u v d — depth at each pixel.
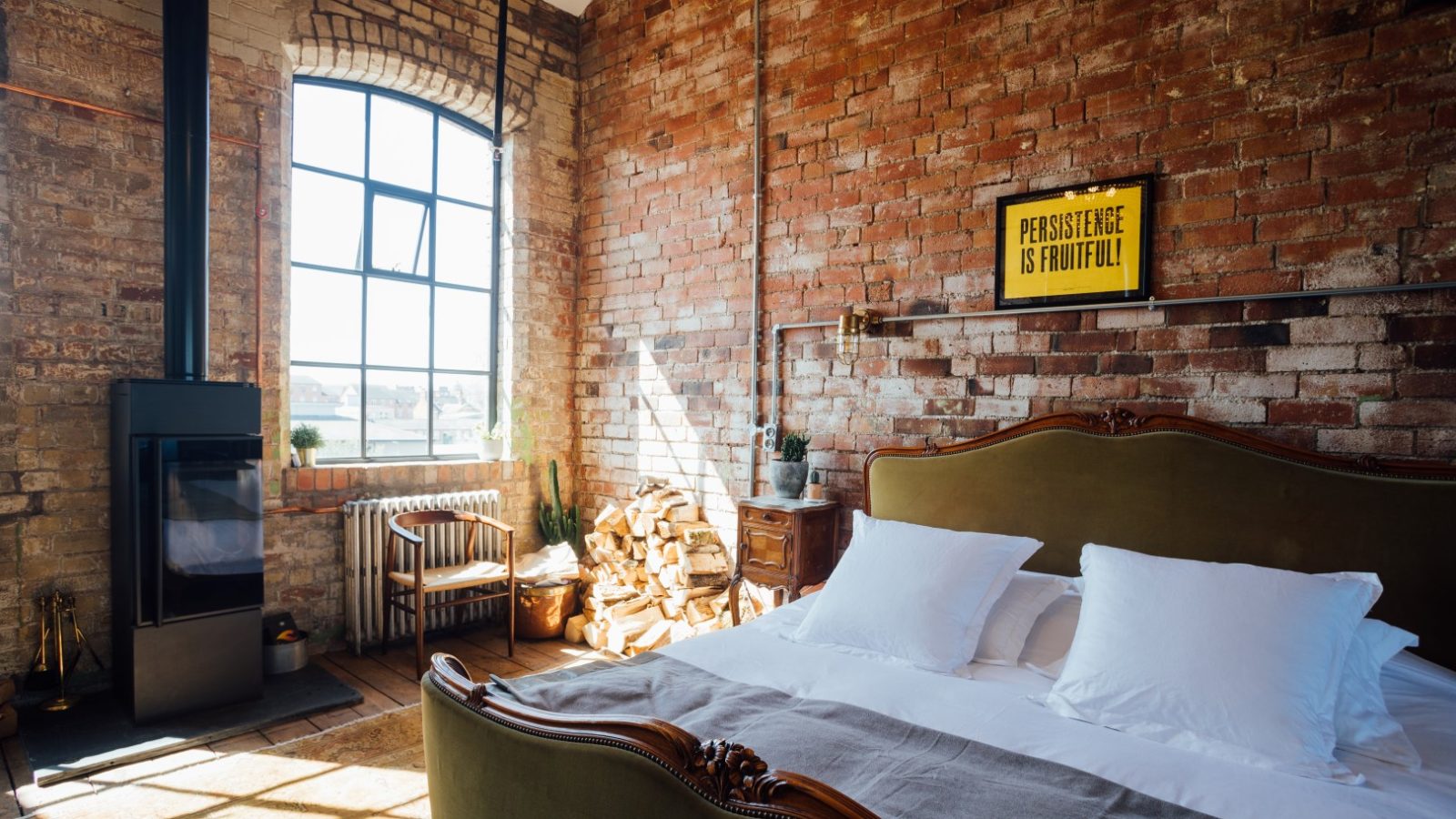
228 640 3.15
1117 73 2.92
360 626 3.87
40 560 3.09
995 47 3.21
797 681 2.22
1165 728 1.83
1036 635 2.43
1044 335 3.09
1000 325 3.20
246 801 2.48
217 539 3.13
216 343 3.48
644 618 4.06
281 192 3.67
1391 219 2.40
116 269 3.24
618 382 4.65
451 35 4.26
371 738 2.95
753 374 3.97
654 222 4.45
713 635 2.64
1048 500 2.90
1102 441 2.81
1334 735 1.71
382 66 4.03
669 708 1.95
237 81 3.52
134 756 2.71
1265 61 2.62
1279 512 2.46
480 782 1.63
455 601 3.83
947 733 1.87
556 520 4.70
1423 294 2.36
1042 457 2.93
